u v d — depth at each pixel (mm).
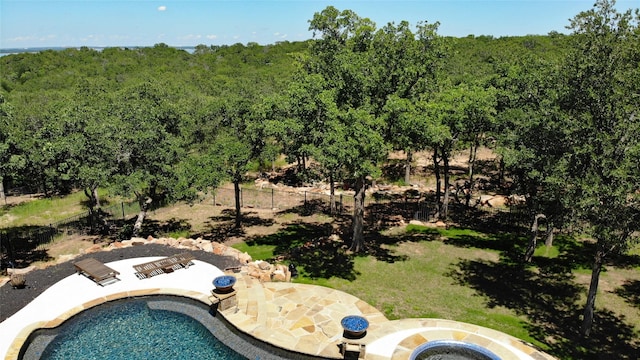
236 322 15219
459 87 25281
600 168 13977
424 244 24875
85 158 23797
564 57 16016
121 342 14672
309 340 14609
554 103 15922
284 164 45688
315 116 20250
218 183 23984
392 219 29531
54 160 26906
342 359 13586
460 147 29078
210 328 15414
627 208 13453
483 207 31703
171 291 17406
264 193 36656
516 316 17094
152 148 23719
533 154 17000
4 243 25547
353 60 20578
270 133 21594
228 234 27078
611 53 14266
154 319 16062
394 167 43969
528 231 26750
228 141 25594
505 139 19797
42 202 35156
